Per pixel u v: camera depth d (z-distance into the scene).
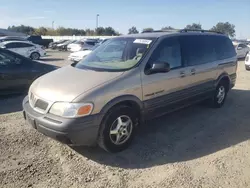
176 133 4.89
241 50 21.27
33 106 3.97
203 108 6.39
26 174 3.48
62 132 3.53
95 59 4.87
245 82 9.83
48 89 3.92
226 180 3.40
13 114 5.78
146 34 5.15
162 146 4.36
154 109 4.55
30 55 20.06
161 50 4.69
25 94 7.48
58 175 3.48
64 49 33.84
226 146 4.39
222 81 6.36
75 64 4.99
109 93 3.80
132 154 4.07
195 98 5.48
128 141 4.18
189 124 5.34
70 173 3.53
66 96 3.66
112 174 3.53
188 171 3.61
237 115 5.93
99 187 3.25
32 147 4.21
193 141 4.56
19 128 4.93
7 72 6.98
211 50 5.92
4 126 5.02
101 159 3.90
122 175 3.51
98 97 3.69
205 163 3.83
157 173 3.56
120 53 4.78
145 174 3.54
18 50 19.33
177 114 5.92
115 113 3.89
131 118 4.14
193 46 5.40
